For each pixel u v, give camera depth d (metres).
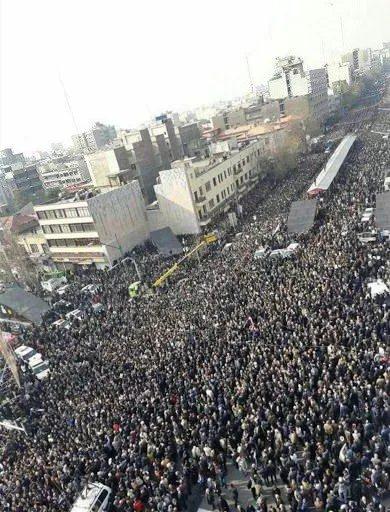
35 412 27.06
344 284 30.14
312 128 112.56
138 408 22.97
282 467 17.41
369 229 39.75
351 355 22.34
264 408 20.28
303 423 18.86
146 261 52.72
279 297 31.19
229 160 72.38
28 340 37.94
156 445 20.08
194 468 19.12
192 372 25.12
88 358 31.20
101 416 23.50
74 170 122.06
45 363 32.94
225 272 40.41
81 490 18.81
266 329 27.42
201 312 32.81
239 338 27.20
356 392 19.70
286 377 21.95
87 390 26.88
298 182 71.44
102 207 58.69
